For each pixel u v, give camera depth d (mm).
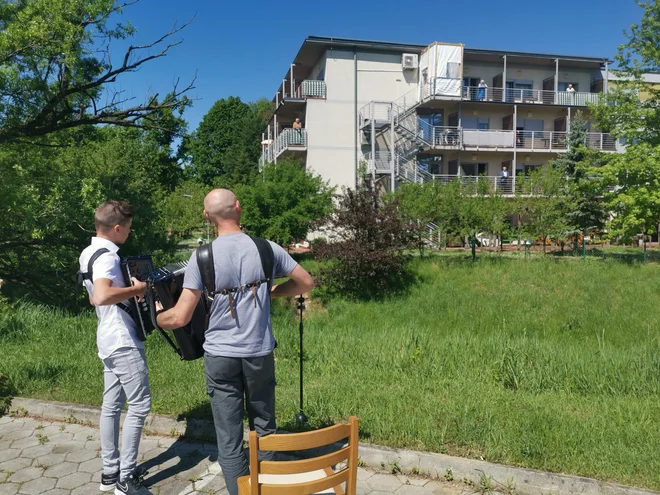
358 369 6363
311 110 30984
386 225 15242
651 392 5750
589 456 3641
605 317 12680
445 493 3377
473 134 31578
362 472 3645
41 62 10703
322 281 15555
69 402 4703
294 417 4410
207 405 4547
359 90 31625
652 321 12180
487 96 33375
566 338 11641
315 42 30297
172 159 47750
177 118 12625
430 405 4711
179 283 3209
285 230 22047
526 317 13102
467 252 21000
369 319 13883
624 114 19484
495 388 5727
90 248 3221
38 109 11414
